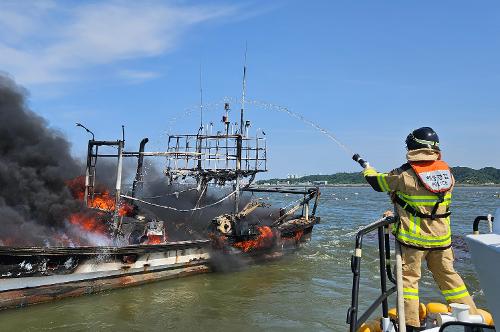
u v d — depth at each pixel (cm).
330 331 862
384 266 395
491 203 6022
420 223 404
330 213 4344
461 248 1798
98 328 863
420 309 430
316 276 1371
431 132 413
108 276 1118
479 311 414
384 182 415
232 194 1617
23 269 955
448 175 407
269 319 932
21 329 843
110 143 1223
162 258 1241
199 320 925
